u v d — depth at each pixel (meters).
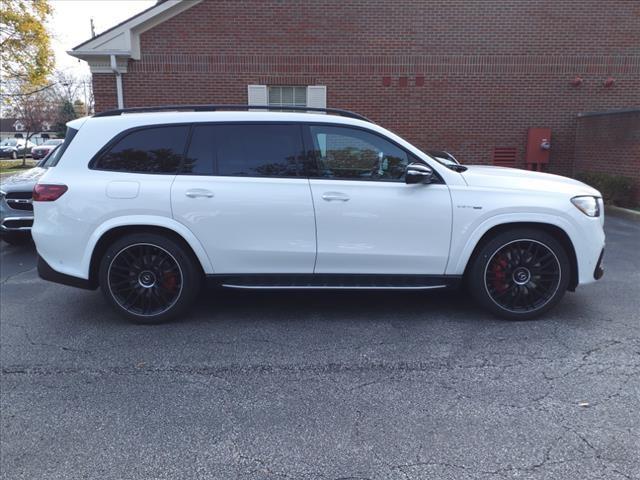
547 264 4.41
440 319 4.52
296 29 11.82
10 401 3.22
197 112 4.44
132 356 3.85
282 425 2.92
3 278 6.07
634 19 11.96
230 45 11.81
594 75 12.16
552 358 3.71
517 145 12.43
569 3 11.88
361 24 11.84
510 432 2.82
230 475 2.51
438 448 2.69
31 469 2.57
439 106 12.20
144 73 11.79
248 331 4.30
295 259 4.34
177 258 4.34
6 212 7.12
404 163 4.34
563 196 4.34
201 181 4.27
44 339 4.18
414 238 4.31
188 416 3.03
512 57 12.03
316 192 4.25
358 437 2.80
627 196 10.46
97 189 4.23
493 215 4.28
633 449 2.66
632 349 3.86
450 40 11.95
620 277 5.79
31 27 22.95
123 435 2.85
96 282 4.50
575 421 2.91
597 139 11.53
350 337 4.15
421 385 3.35
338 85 12.04
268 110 4.64
